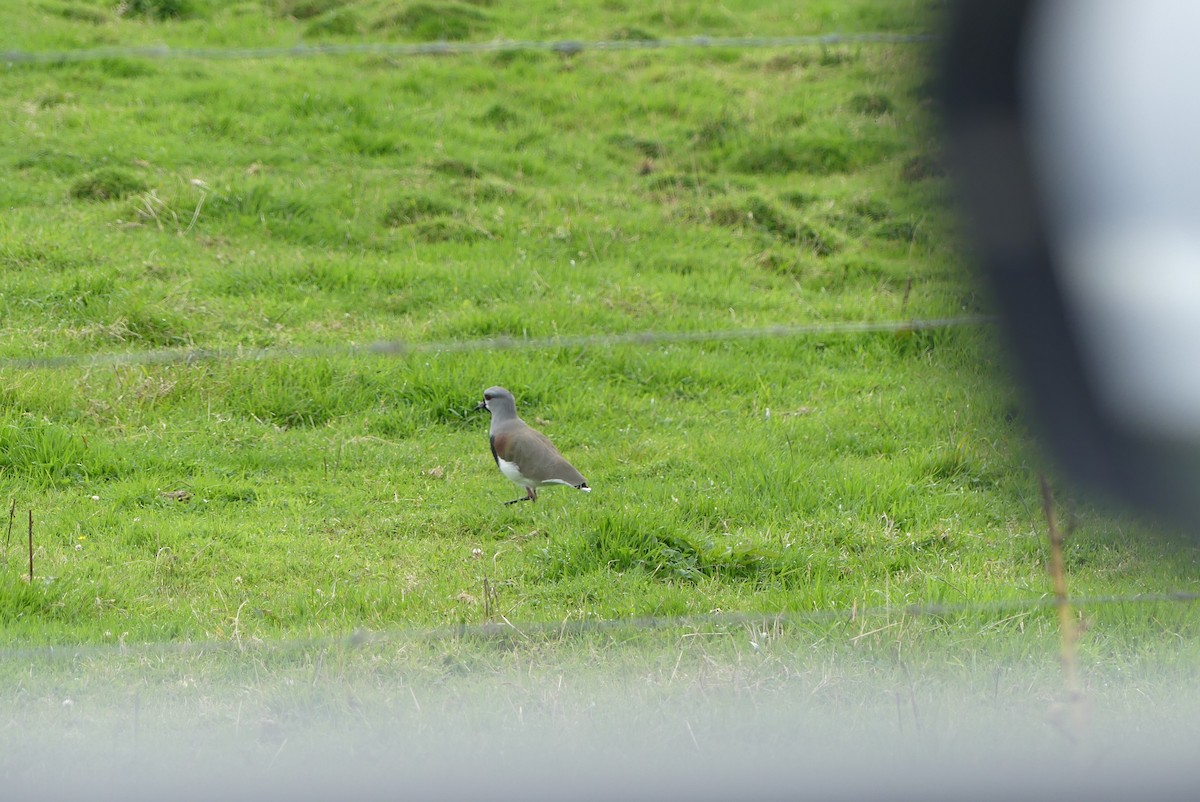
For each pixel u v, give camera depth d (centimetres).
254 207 1725
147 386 1273
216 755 739
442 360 1382
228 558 1041
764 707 799
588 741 754
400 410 1312
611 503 1133
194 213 1681
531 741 756
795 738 761
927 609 902
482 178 1903
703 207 1894
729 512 1141
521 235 1744
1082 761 671
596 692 822
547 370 1389
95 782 695
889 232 1875
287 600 972
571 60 2420
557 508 1139
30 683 822
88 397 1255
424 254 1670
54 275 1477
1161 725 797
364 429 1280
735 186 2005
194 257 1590
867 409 1362
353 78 2250
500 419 1093
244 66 2252
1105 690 845
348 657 858
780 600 976
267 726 766
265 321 1444
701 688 819
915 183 1891
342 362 1359
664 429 1319
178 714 790
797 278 1736
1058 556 695
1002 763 672
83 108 1981
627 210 1875
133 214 1678
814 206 1933
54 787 681
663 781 636
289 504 1141
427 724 775
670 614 961
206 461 1200
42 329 1364
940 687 831
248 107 2056
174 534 1064
